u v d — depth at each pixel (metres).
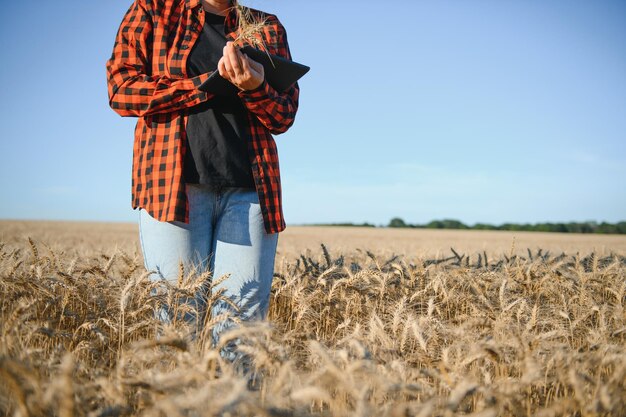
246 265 2.59
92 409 1.67
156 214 2.52
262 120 2.61
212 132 2.55
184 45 2.61
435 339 2.46
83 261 3.89
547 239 34.88
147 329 2.50
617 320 3.03
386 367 1.93
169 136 2.56
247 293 2.58
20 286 2.71
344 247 6.16
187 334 2.12
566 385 2.03
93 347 2.25
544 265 4.28
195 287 2.44
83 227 40.19
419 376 1.93
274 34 2.90
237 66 2.29
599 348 2.30
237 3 2.68
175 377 1.56
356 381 1.76
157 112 2.54
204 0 2.76
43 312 2.66
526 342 2.21
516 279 4.07
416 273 3.89
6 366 1.39
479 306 3.26
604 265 4.72
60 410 1.43
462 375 2.04
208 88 2.42
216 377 1.83
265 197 2.63
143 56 2.65
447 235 40.94
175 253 2.55
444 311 3.51
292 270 4.16
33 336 2.31
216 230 2.64
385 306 3.42
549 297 3.85
